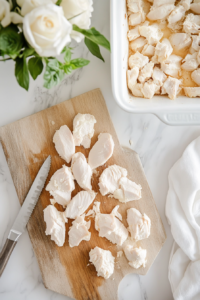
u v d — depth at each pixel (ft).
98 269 2.09
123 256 2.15
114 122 2.18
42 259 2.14
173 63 1.98
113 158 2.14
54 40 1.47
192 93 1.97
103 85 2.14
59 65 1.67
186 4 1.93
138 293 2.20
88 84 2.14
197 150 2.15
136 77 1.98
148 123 2.18
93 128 2.13
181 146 2.19
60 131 2.10
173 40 1.98
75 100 2.11
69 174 2.09
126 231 2.14
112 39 1.80
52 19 1.45
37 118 2.11
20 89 2.12
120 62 1.85
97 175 2.15
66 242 2.14
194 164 2.12
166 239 2.20
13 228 2.09
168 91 1.97
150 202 2.15
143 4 1.98
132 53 2.02
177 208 2.14
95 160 2.11
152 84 1.97
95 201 2.15
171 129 2.19
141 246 2.15
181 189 2.13
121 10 1.83
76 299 2.14
